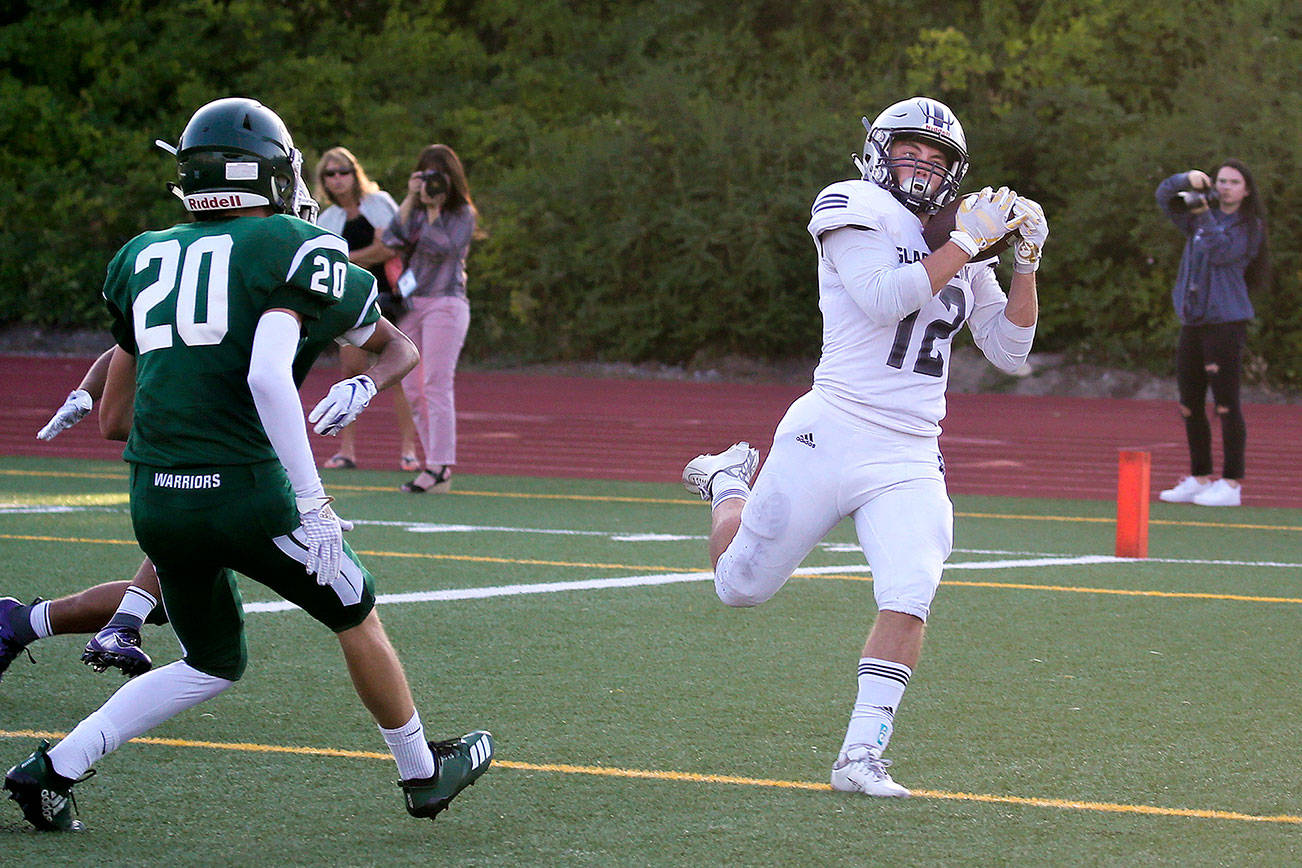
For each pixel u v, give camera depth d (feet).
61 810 33.45
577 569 69.92
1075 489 111.45
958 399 196.54
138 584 42.83
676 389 201.46
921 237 39.42
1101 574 71.46
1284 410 185.78
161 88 260.42
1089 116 219.00
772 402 184.55
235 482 31.91
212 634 34.55
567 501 96.78
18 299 236.02
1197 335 101.19
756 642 55.11
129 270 33.47
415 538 78.69
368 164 239.50
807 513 39.27
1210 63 220.02
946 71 238.27
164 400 32.07
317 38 273.95
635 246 221.05
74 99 256.32
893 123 39.65
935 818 35.27
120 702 34.01
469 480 108.27
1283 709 46.57
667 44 268.82
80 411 40.52
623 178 221.25
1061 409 183.01
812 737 42.73
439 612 59.52
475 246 230.68
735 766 39.75
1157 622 60.03
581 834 34.01
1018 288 41.04
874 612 60.80
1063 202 223.71
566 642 54.65
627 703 46.26
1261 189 196.95
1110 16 233.55
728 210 214.48
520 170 237.45
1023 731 43.60
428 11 280.10
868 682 37.58
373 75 268.41
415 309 96.43
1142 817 35.50
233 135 32.99
